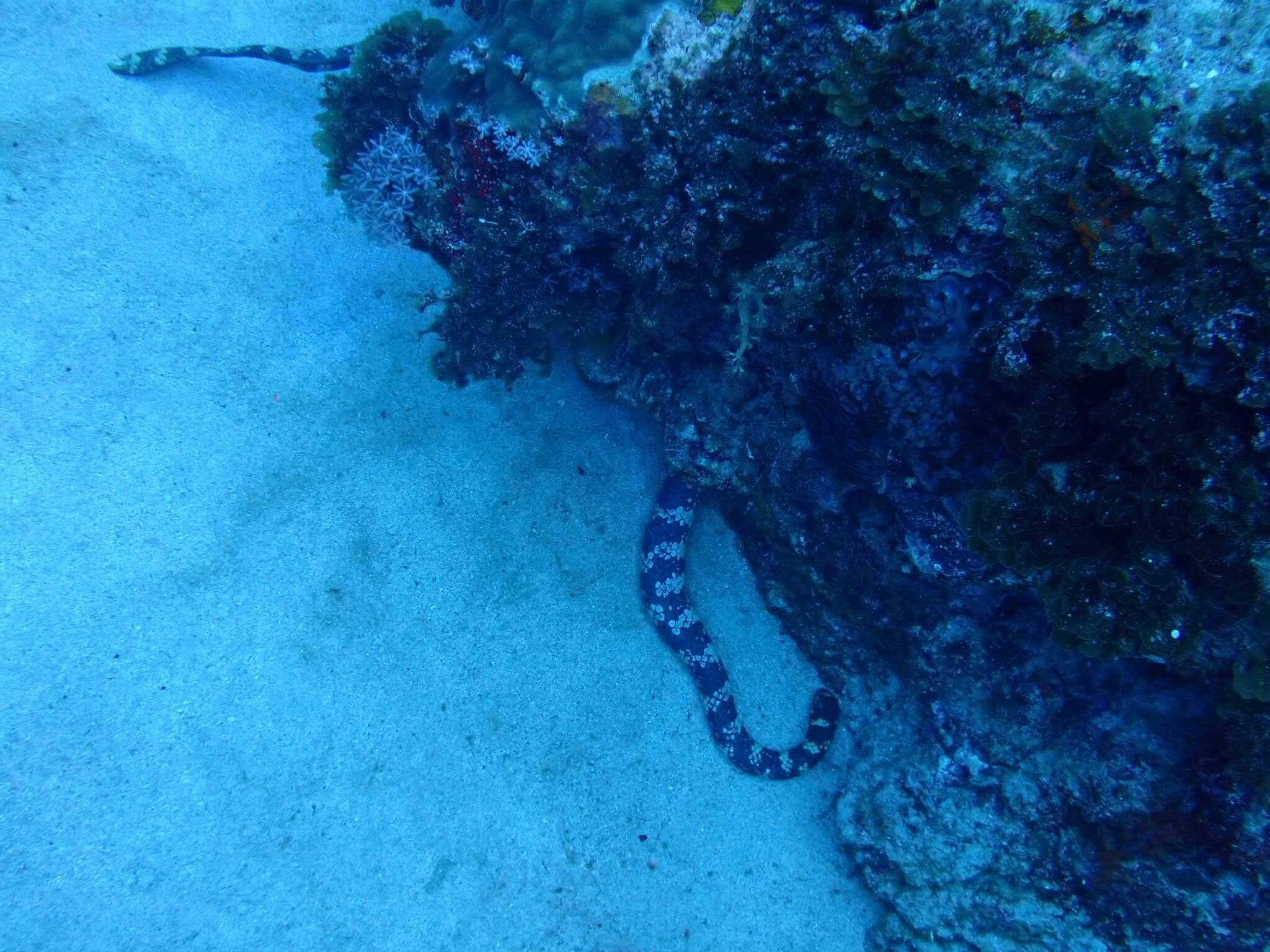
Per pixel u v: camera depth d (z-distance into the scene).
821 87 0.63
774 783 0.93
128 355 0.87
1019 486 0.65
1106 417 0.62
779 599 0.94
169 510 0.85
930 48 0.61
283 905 0.81
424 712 0.88
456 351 0.90
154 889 0.79
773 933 0.88
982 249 0.62
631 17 0.67
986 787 0.81
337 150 0.87
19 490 0.83
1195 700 0.70
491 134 0.72
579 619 0.93
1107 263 0.57
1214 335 0.55
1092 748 0.75
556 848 0.88
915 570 0.77
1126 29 0.60
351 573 0.89
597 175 0.71
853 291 0.66
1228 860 0.68
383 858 0.84
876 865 0.87
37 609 0.81
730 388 0.85
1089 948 0.74
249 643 0.85
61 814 0.79
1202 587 0.61
